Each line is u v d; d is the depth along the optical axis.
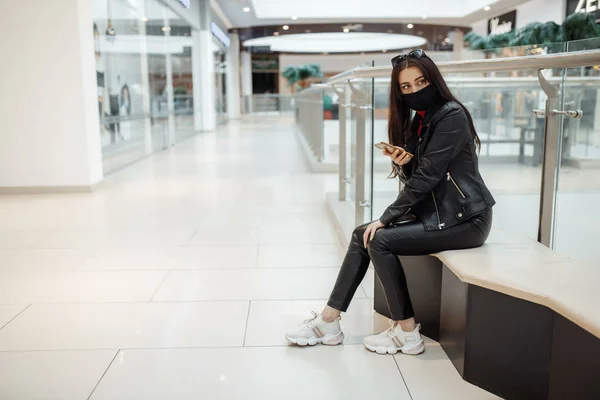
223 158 9.46
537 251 2.17
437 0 20.05
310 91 9.30
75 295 3.02
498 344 1.92
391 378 2.09
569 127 3.08
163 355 2.30
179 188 6.47
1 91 6.00
